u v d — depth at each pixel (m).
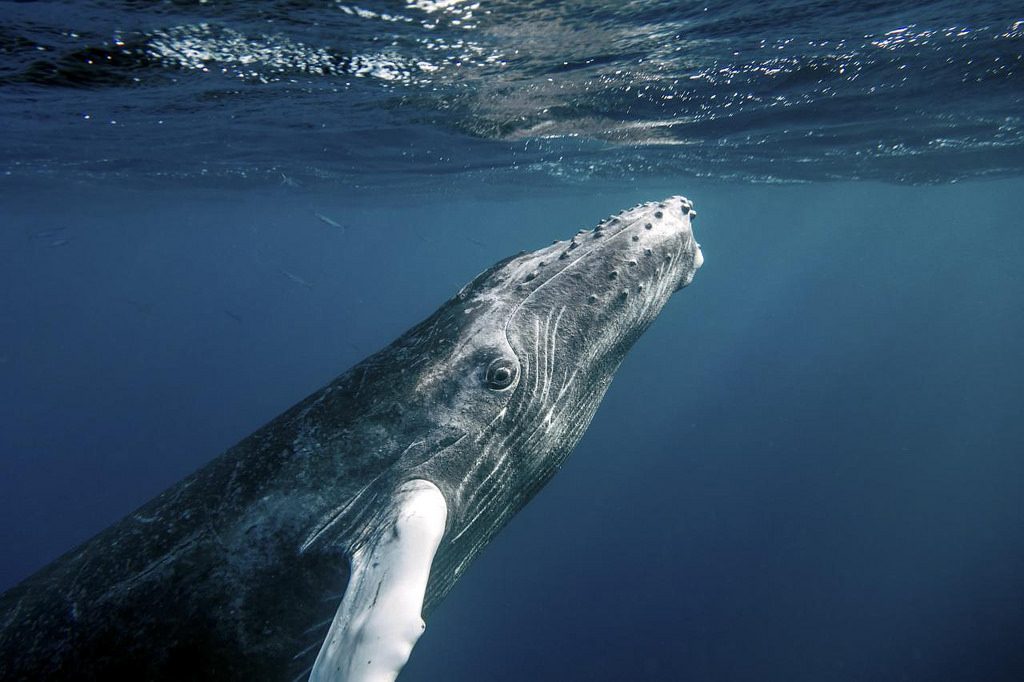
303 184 26.56
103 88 10.09
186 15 7.00
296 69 9.27
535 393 3.57
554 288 3.83
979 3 7.62
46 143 15.92
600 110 12.61
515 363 3.49
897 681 22.27
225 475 3.09
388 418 3.22
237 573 2.81
